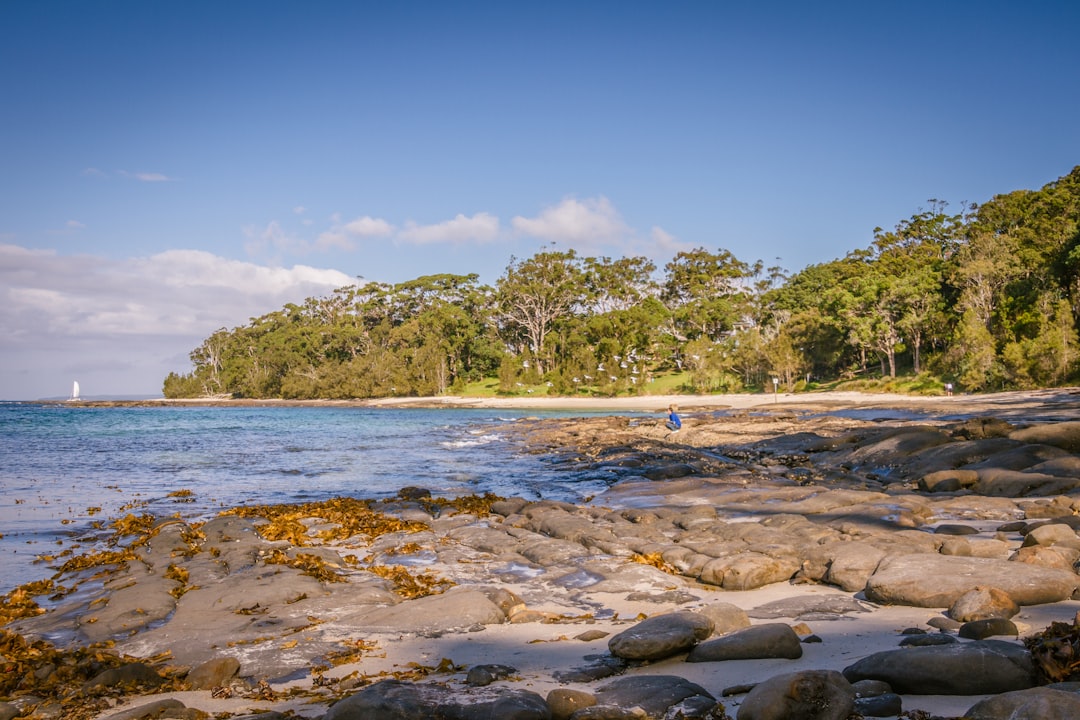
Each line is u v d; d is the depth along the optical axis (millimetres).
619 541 12430
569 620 8391
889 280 92500
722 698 5414
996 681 4992
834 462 23906
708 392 103062
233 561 11938
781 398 85500
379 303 153750
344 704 5328
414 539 13695
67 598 10477
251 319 175500
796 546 11266
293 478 25156
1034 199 116125
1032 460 17906
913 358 95438
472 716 5105
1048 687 4285
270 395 153125
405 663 7055
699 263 146250
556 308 138875
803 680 4844
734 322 124875
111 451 36094
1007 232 111438
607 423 46375
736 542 11797
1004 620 6227
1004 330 74812
